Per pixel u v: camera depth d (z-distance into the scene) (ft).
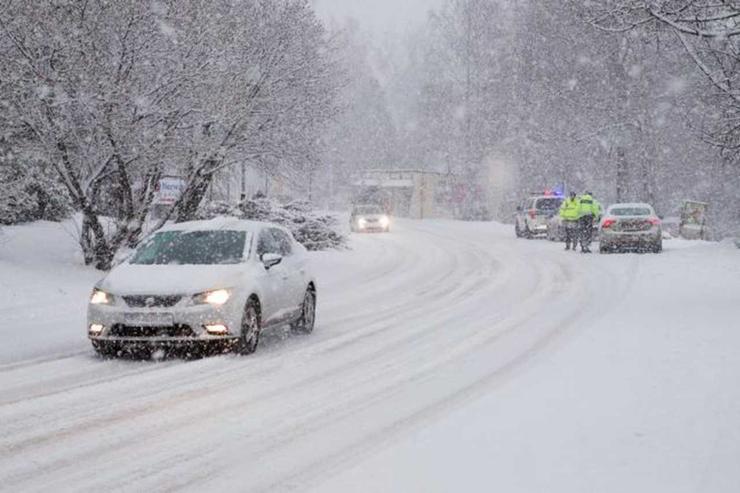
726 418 30.22
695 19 60.90
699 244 134.21
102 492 23.73
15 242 90.17
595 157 233.35
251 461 26.58
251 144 89.30
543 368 40.83
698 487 23.17
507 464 25.40
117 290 44.98
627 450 26.63
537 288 80.89
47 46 72.08
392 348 48.73
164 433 29.96
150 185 85.81
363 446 28.12
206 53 79.10
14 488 24.07
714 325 52.31
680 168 226.38
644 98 205.77
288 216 125.29
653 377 37.35
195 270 46.78
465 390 36.65
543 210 158.51
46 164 88.12
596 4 71.15
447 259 119.14
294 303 53.72
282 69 88.33
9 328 54.13
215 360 44.68
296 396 35.99
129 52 75.61
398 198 300.40
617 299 70.08
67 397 35.68
